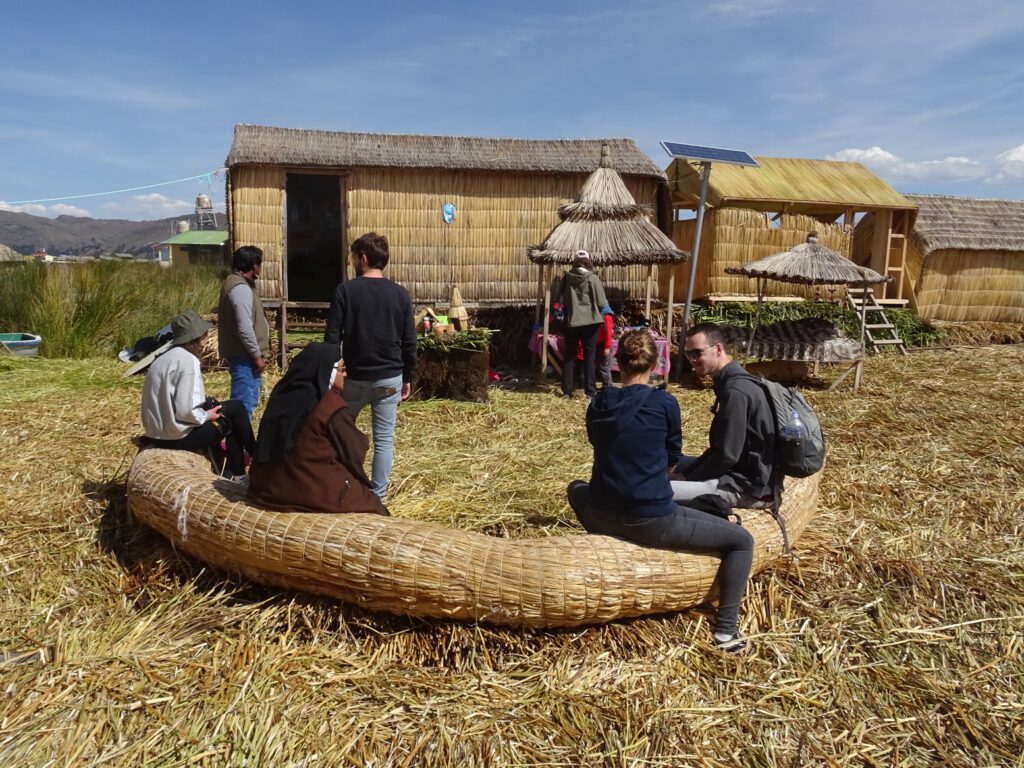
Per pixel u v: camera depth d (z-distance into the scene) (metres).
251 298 5.03
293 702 2.70
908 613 3.41
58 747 2.43
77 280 10.31
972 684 2.92
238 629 3.11
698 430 6.73
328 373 3.27
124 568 3.64
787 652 3.10
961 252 12.78
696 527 3.09
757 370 9.26
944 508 4.66
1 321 9.84
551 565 2.98
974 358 11.02
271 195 9.27
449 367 7.60
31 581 3.48
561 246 8.27
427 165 9.48
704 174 8.82
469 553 3.01
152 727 2.54
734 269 8.88
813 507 4.04
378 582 2.98
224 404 4.35
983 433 6.52
